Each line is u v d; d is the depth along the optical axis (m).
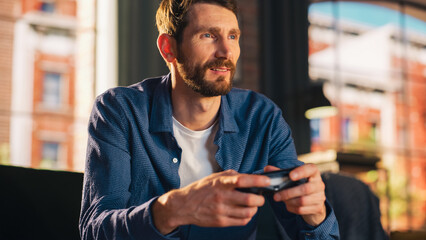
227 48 1.06
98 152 1.10
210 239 1.11
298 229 1.07
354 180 1.73
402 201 5.40
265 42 4.91
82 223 1.02
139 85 1.23
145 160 1.13
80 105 3.92
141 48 3.52
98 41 3.65
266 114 1.25
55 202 1.27
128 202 1.11
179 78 1.12
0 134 5.83
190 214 0.80
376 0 6.02
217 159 1.15
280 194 0.85
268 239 2.01
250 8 4.89
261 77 4.87
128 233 0.88
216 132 1.16
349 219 1.64
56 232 1.25
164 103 1.15
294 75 4.82
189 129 1.16
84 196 1.08
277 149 1.24
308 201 0.87
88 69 3.75
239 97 1.25
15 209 1.22
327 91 5.56
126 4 3.53
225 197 0.78
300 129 4.39
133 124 1.13
